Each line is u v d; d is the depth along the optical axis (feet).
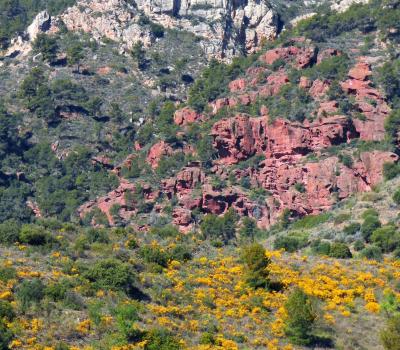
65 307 531.09
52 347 482.28
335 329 572.10
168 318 551.59
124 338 504.43
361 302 612.29
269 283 624.18
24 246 622.95
